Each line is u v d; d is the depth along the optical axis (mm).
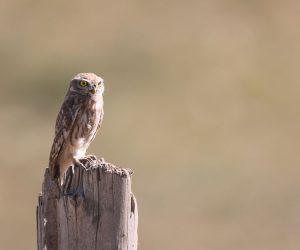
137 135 27484
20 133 27891
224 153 26719
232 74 31328
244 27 34031
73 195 8867
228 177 25188
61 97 30188
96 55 31984
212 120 28812
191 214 23203
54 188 9188
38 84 30719
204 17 34438
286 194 24266
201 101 29828
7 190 24484
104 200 8820
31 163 25906
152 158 26188
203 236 22203
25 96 30266
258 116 29312
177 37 33250
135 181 24938
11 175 25328
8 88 30625
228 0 35250
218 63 31938
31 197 24125
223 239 22203
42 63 31594
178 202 23766
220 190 24516
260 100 30234
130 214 8906
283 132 28328
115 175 8812
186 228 22484
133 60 31766
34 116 29094
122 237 8859
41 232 9297
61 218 8914
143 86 30641
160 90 30406
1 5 34594
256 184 24844
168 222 22688
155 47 32438
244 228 22641
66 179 9008
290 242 22094
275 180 25078
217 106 29688
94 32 33375
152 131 27797
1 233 22375
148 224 22594
